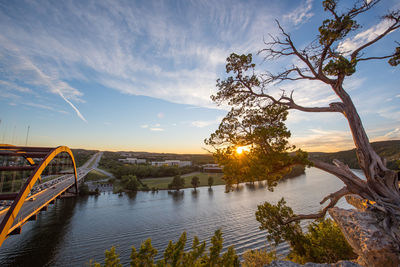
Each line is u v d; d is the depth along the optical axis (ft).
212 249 32.14
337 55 39.88
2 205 104.78
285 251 117.60
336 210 38.73
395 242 28.27
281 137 35.76
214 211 208.95
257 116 45.93
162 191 311.47
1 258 113.39
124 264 109.09
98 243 133.08
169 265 29.37
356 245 31.81
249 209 215.31
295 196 270.26
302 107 43.57
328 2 35.78
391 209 31.19
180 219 183.62
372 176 35.40
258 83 45.60
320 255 43.29
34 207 104.01
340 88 39.91
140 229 158.71
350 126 39.60
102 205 226.99
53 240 135.85
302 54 42.57
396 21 36.04
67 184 204.03
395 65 39.01
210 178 342.64
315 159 40.86
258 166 33.19
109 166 591.37
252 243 134.62
